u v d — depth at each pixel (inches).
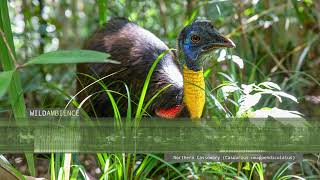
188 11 302.4
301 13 293.7
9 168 162.4
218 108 210.1
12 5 341.7
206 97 227.5
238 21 292.4
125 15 327.0
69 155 161.5
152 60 229.3
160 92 211.2
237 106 193.2
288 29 297.1
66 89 288.7
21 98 159.3
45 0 341.4
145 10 344.5
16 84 157.5
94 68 239.6
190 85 208.7
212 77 254.1
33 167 164.6
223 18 292.4
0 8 148.9
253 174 200.4
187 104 209.0
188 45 207.5
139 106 177.3
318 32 294.5
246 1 302.7
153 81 219.0
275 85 179.3
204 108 220.8
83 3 369.1
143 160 187.5
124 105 223.1
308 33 296.7
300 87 268.1
